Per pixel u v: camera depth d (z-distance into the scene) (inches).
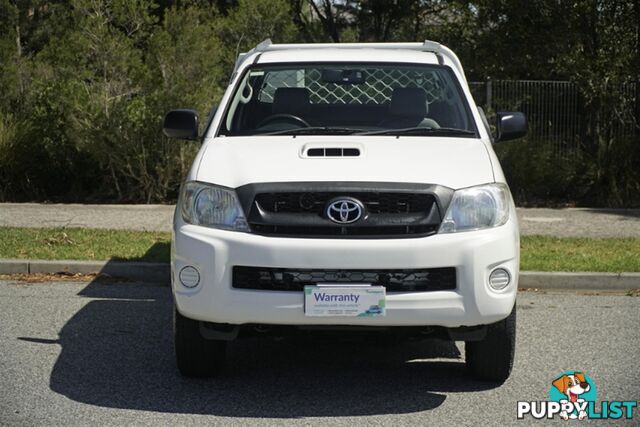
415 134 266.4
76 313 321.4
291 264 220.1
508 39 679.7
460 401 234.1
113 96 585.3
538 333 300.5
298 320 221.0
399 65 290.7
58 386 242.8
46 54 692.1
